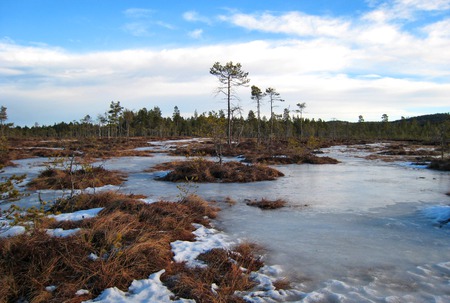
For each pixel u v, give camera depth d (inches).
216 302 153.9
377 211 348.5
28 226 199.5
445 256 219.3
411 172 711.1
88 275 171.0
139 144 1705.2
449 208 332.5
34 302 145.6
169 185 526.3
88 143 1529.3
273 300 160.6
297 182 563.2
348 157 1136.8
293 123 3090.6
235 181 566.9
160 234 238.8
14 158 934.4
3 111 2252.7
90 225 235.1
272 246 238.1
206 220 308.2
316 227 288.2
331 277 186.4
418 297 162.6
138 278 179.0
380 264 205.2
